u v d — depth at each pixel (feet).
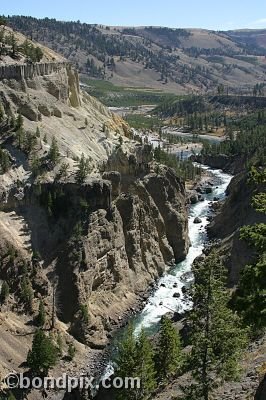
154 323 304.91
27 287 283.79
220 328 126.31
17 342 260.21
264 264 102.53
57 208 332.60
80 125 448.24
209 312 126.41
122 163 400.88
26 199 331.36
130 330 206.49
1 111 370.32
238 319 126.62
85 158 392.88
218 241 417.69
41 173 342.03
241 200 435.12
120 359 192.24
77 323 290.76
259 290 103.24
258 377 146.92
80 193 332.19
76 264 308.60
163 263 385.09
